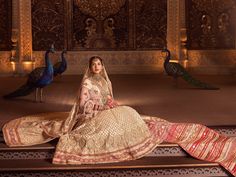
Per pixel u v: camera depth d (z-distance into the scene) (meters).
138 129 5.20
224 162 4.93
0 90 9.23
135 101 7.64
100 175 4.80
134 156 4.98
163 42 12.20
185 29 11.93
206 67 12.11
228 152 5.11
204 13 12.02
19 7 11.82
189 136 5.39
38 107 7.18
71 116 5.31
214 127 5.64
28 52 11.93
